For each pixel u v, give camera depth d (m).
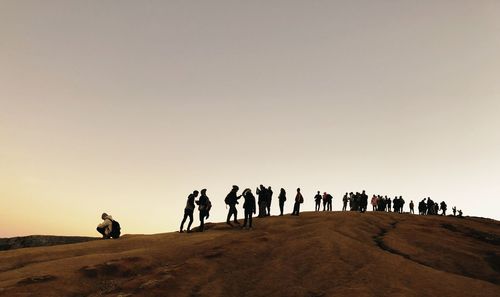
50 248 18.61
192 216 23.80
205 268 14.92
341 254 16.00
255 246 17.73
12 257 16.84
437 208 49.84
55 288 12.73
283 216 28.75
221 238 19.44
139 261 15.51
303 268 14.80
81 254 17.83
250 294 12.96
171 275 13.99
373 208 44.16
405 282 13.24
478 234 24.00
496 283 14.79
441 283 13.34
